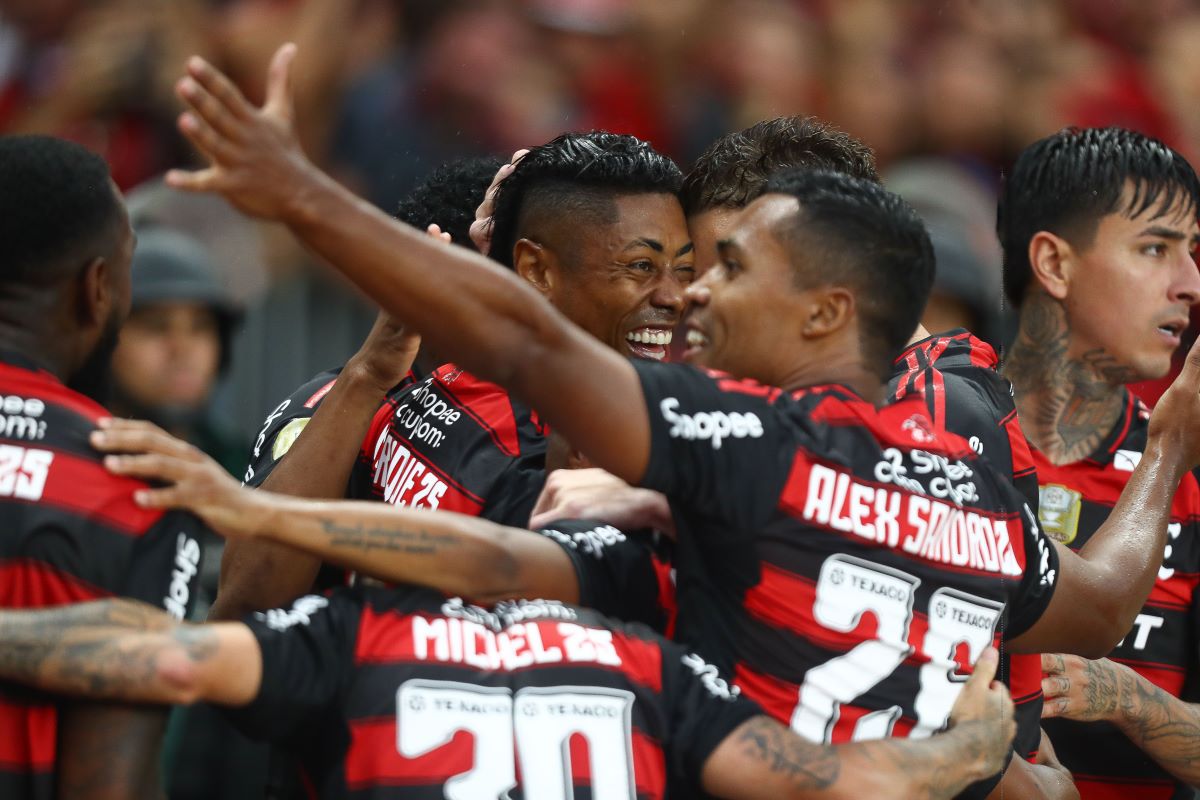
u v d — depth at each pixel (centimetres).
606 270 915
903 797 708
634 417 708
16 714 690
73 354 761
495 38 1892
